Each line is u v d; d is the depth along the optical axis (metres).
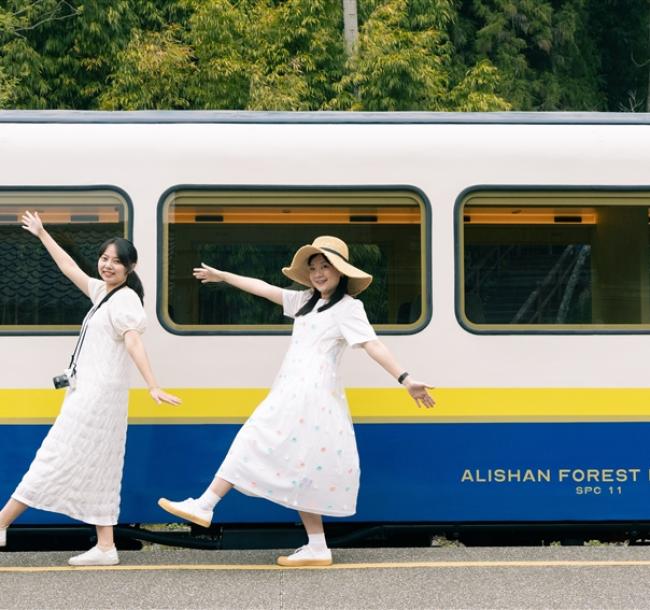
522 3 18.73
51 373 5.74
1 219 5.78
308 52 13.62
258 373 5.76
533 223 5.89
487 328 5.83
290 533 5.98
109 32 14.62
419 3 15.72
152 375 5.02
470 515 5.79
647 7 21.69
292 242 5.82
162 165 5.79
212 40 13.16
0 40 14.27
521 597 4.70
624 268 5.92
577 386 5.84
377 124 5.91
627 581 4.96
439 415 5.79
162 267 5.76
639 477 5.84
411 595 4.73
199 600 4.65
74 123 5.85
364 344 5.02
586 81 19.97
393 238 5.84
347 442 5.06
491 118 5.97
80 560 5.22
